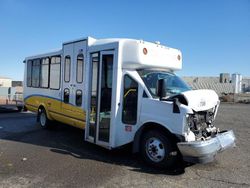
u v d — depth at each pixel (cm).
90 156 750
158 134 651
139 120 686
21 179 571
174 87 727
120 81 721
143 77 708
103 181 570
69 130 1120
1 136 987
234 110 2302
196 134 644
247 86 4903
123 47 723
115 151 803
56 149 817
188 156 596
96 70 795
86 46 839
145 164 686
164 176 606
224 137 658
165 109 638
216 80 4791
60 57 998
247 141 978
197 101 635
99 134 772
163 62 768
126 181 573
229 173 633
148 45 727
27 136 995
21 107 1800
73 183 555
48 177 586
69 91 941
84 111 852
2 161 689
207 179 593
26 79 1263
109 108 745
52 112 1059
